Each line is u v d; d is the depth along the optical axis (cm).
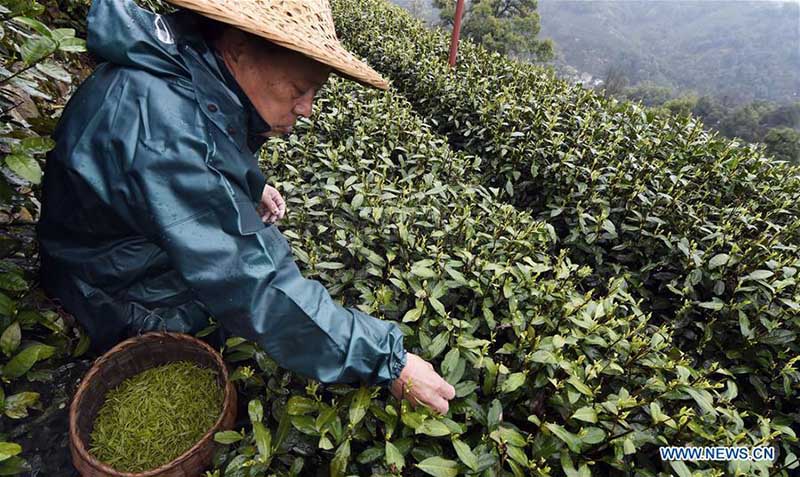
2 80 163
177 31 128
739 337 228
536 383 162
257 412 145
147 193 116
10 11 152
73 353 196
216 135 129
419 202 253
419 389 140
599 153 344
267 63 125
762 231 302
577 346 179
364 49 689
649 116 444
